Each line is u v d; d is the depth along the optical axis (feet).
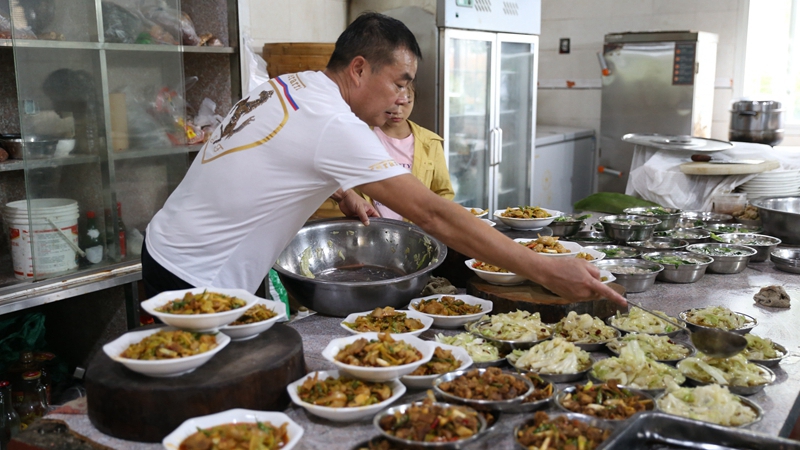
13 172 9.03
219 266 5.90
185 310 4.40
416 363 4.37
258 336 4.89
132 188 8.73
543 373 4.78
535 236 8.52
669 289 7.31
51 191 7.86
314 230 7.16
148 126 8.82
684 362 4.96
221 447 3.63
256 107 5.61
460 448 3.79
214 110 10.59
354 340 4.80
